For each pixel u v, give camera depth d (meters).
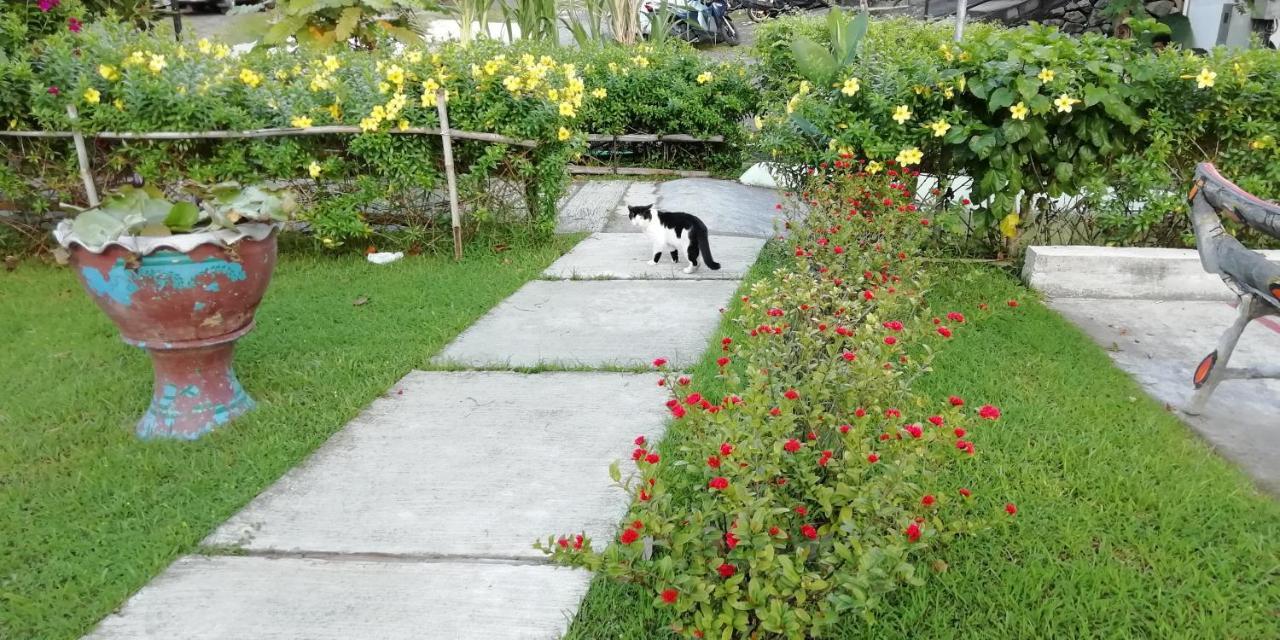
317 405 3.68
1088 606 2.36
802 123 5.32
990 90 5.02
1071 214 5.67
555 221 6.57
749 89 9.17
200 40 6.45
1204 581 2.46
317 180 5.93
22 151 5.79
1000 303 4.93
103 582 2.55
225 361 3.56
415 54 6.12
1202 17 12.12
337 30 8.63
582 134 6.45
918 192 5.57
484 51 6.90
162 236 3.20
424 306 5.05
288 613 2.41
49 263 5.98
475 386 3.93
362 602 2.45
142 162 5.77
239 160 5.75
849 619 2.31
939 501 2.22
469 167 6.18
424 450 3.32
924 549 2.50
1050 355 4.17
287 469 3.19
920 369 2.87
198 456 3.26
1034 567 2.50
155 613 2.43
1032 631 2.27
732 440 2.10
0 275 5.71
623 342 4.46
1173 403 3.70
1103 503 2.84
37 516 2.88
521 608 2.42
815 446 2.43
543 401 3.74
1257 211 3.18
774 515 2.05
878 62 5.46
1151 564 2.54
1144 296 5.21
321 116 5.75
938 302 4.95
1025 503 2.84
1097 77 5.05
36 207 5.90
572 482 3.06
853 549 1.93
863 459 2.07
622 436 3.40
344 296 5.23
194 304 3.23
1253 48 5.41
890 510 2.04
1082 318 4.83
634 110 9.17
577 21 11.04
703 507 2.24
